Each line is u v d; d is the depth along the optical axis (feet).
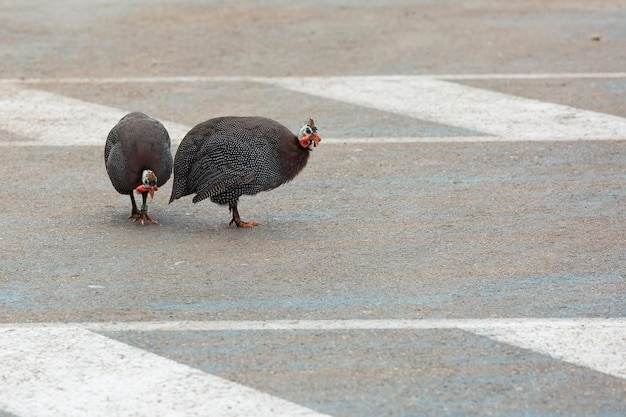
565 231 41.55
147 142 41.75
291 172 41.86
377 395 28.45
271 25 84.69
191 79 67.51
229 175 40.81
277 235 41.70
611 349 31.07
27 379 29.43
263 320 33.42
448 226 42.39
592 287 35.91
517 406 27.84
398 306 34.45
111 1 96.53
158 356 30.86
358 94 63.62
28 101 62.39
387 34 81.00
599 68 69.51
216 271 37.83
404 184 47.91
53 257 39.32
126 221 43.62
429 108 60.54
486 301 34.81
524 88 64.59
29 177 49.26
